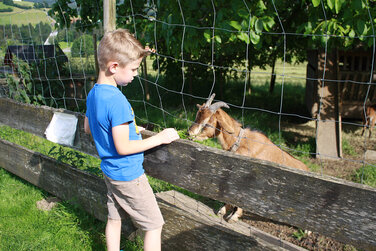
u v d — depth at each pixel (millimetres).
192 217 2443
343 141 7289
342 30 3836
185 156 2361
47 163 3807
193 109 9633
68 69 8703
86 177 3289
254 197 2045
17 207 3797
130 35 2037
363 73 8898
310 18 4035
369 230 1646
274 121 9227
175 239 2592
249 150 3812
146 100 10289
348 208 1687
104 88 2055
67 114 3414
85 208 3420
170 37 4547
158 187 4434
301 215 1865
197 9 4164
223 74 11672
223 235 2268
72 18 7164
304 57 12227
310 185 1789
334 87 6617
